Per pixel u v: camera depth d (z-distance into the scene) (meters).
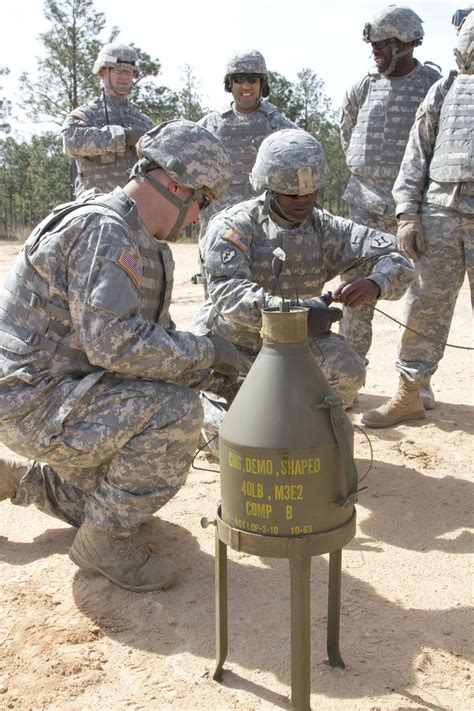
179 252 18.05
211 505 3.89
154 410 2.98
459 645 2.72
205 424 4.33
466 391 5.89
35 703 2.45
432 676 2.55
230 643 2.76
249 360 4.21
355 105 6.16
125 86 7.10
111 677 2.59
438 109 4.92
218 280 3.84
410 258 5.02
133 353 2.84
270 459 2.26
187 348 2.97
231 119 6.53
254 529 2.32
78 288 2.84
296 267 4.01
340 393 4.15
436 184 4.91
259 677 2.58
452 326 7.94
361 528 3.69
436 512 3.84
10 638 2.79
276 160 3.71
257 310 3.67
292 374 2.32
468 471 4.34
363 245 4.02
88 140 6.82
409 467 4.41
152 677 2.58
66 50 33.69
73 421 2.99
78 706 2.44
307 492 2.27
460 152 4.75
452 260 4.94
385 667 2.60
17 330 3.02
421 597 3.04
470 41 4.69
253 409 2.31
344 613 2.93
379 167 5.87
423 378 5.02
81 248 2.86
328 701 2.43
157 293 3.16
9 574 3.25
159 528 3.63
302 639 2.26
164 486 3.07
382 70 5.90
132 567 3.11
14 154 59.59
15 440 3.04
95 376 2.95
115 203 2.99
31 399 2.98
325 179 3.78
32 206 50.59
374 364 6.70
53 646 2.74
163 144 2.99
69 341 3.00
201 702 2.45
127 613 2.96
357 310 5.52
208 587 3.14
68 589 3.13
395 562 3.34
